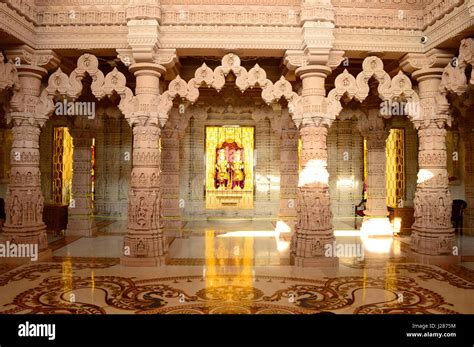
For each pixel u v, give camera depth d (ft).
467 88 24.70
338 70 35.42
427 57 26.94
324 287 21.15
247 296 19.60
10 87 25.64
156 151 26.86
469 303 18.60
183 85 26.86
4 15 22.43
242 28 26.13
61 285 21.31
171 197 38.06
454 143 47.78
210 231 41.81
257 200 53.72
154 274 23.67
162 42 26.16
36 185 27.71
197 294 19.90
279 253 29.94
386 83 27.09
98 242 34.65
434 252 26.63
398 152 53.67
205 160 54.08
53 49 26.81
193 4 26.25
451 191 47.85
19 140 27.02
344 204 53.21
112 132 53.06
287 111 37.09
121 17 26.11
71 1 26.37
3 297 19.30
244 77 26.86
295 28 26.25
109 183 52.85
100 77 26.61
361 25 26.50
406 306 18.15
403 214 39.88
